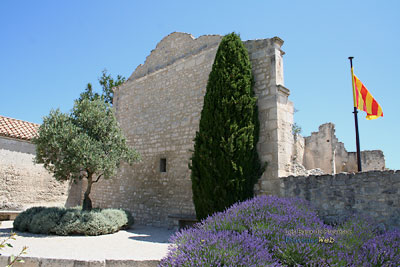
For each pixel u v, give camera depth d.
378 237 5.35
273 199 7.14
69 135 10.19
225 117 9.32
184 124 11.98
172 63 13.16
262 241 5.14
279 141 9.25
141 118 14.04
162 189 12.11
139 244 7.97
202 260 4.61
